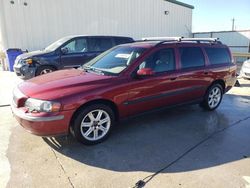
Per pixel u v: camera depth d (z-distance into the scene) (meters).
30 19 12.06
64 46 8.73
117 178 3.02
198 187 2.85
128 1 15.73
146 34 17.41
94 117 3.85
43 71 8.38
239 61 17.69
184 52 4.99
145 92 4.29
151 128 4.59
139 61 4.27
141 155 3.58
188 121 4.98
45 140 3.99
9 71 11.61
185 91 4.98
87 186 2.86
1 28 11.61
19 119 3.55
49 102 3.38
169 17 19.05
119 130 4.47
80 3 13.49
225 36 21.00
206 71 5.29
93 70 4.50
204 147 3.84
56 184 2.89
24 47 12.17
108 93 3.82
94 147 3.81
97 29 14.49
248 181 2.96
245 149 3.79
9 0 11.40
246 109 5.88
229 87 6.08
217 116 5.32
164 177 3.04
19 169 3.18
